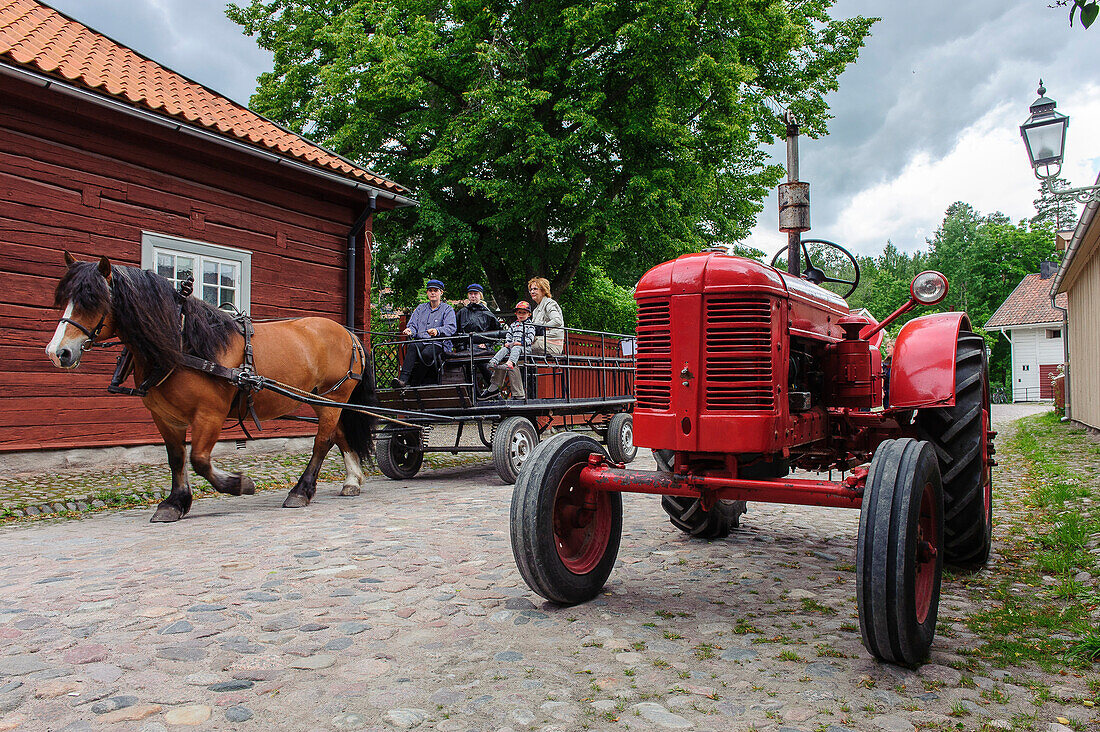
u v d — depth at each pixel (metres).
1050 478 7.68
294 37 20.00
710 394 3.33
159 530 5.42
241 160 9.53
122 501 6.77
